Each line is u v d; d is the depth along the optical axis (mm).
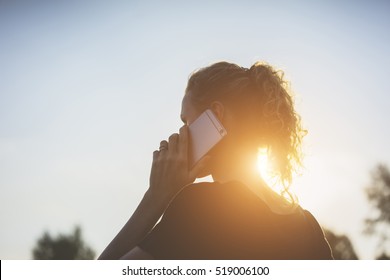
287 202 2871
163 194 2719
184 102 3059
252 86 2912
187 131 2850
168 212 2512
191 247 2465
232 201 2568
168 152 2789
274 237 2596
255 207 2600
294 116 3033
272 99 2881
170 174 2742
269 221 2617
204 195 2545
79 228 27688
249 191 2621
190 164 2811
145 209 2713
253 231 2559
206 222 2502
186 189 2557
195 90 2994
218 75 2932
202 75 2994
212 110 2887
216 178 2873
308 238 2748
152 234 2473
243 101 2871
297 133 3105
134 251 2449
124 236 2670
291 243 2639
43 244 26562
